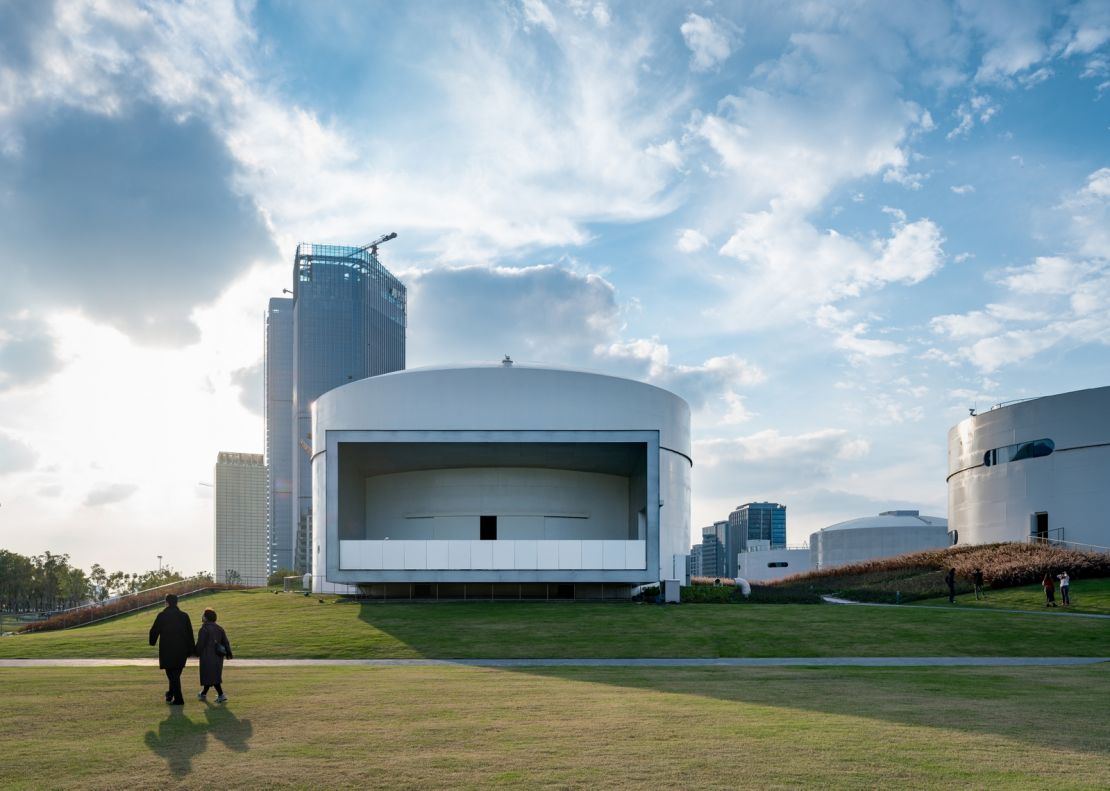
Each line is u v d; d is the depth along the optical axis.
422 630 28.12
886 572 55.19
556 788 8.07
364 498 43.94
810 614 31.53
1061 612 33.34
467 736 10.45
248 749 9.80
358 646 25.48
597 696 14.15
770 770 8.66
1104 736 10.38
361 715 12.07
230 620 31.59
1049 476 54.94
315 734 10.65
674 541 46.31
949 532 67.00
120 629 31.75
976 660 22.86
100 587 185.12
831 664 21.70
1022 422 57.28
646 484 36.53
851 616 30.84
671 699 13.73
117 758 9.41
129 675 17.88
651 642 25.89
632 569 35.91
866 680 16.70
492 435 36.88
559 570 35.81
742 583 44.94
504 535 41.72
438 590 38.78
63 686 15.52
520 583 38.53
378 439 36.75
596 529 43.53
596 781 8.30
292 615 32.47
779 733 10.52
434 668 20.39
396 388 43.84
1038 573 41.66
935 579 46.69
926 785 8.12
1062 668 19.59
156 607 41.88
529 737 10.35
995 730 10.75
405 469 42.88
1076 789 7.94
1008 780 8.27
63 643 26.94
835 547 93.00
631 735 10.44
